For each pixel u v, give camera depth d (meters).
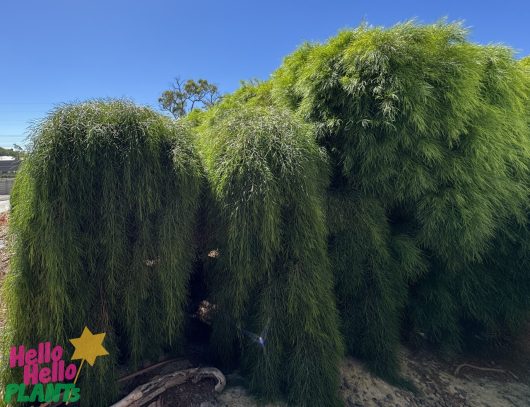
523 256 2.85
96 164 1.74
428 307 2.80
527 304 2.86
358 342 2.53
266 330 2.04
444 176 2.44
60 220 1.66
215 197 2.09
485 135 2.46
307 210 2.04
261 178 1.95
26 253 1.75
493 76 2.72
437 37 2.44
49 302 1.73
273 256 2.05
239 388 2.07
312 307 2.03
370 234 2.46
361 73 2.39
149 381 1.96
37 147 1.68
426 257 2.72
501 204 2.64
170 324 2.00
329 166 2.53
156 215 1.89
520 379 2.77
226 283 2.14
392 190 2.50
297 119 2.35
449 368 2.77
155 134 1.88
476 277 2.83
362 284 2.51
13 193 1.96
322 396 1.99
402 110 2.29
